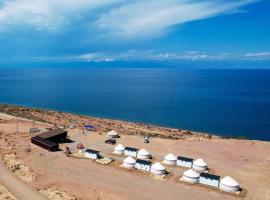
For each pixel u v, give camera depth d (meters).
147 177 69.25
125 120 181.62
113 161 80.06
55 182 64.75
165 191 61.97
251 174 73.50
